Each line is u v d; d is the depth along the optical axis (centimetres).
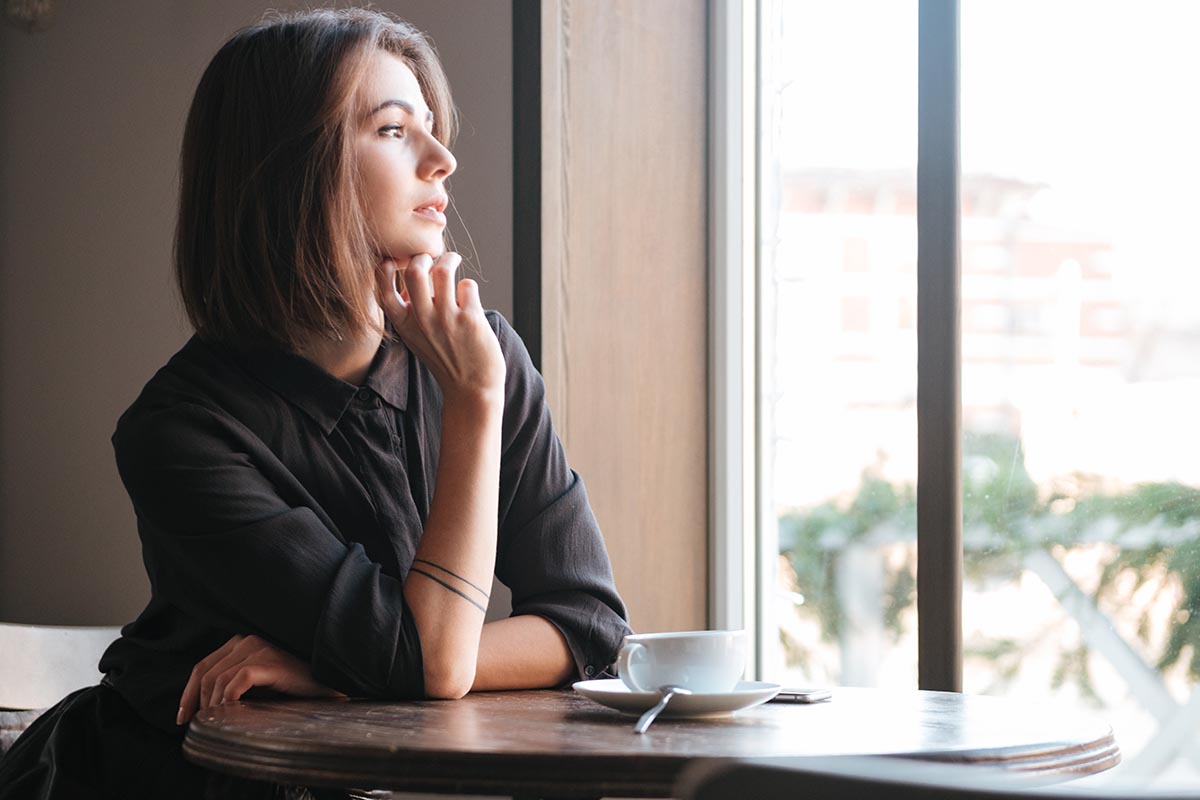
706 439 236
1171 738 185
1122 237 191
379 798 120
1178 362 185
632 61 234
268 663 116
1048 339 200
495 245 234
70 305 287
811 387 232
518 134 231
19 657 188
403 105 137
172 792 120
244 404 130
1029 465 203
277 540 119
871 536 224
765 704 111
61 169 289
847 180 226
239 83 136
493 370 127
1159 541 187
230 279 133
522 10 230
